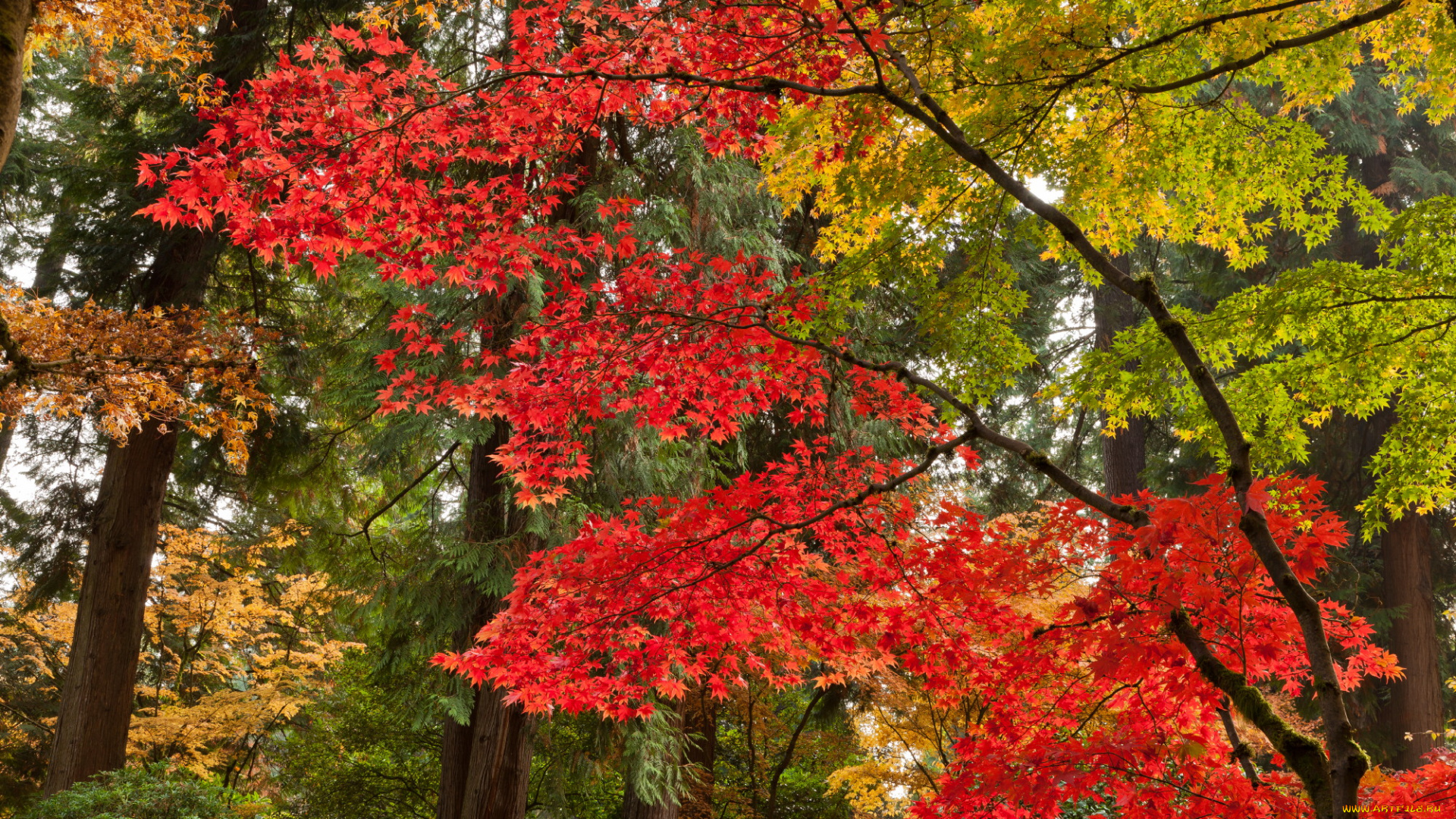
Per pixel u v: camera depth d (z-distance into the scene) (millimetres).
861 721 9062
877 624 3994
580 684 4016
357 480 12680
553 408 4199
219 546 14227
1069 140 4434
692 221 8609
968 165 4238
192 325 7895
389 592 8320
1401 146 13109
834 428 9445
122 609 9602
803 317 4160
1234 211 4660
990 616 3787
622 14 3869
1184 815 2885
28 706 14070
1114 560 2834
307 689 13727
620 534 3852
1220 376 12391
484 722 8094
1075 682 3670
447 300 7867
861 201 4371
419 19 8938
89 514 11008
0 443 13812
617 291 4266
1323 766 2291
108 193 10430
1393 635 11891
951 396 3410
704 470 8938
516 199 4148
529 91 3869
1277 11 3879
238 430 7879
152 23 7441
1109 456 14633
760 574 3859
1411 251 4254
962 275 4523
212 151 3410
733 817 11172
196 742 12820
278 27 9578
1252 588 2867
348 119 3537
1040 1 3701
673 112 4246
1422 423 4406
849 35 3672
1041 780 2834
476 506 8422
